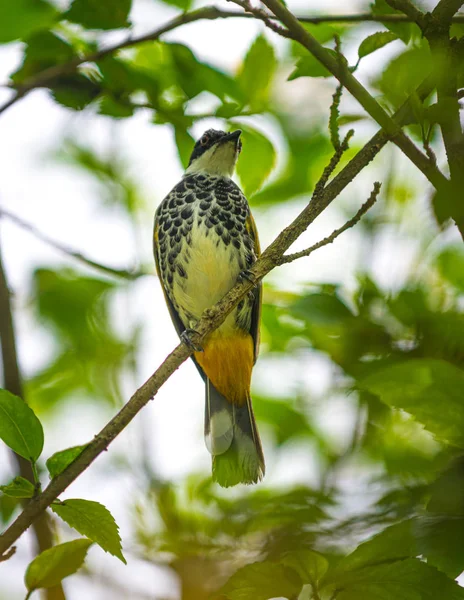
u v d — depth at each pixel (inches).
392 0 263.3
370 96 267.7
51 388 518.9
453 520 185.3
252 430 431.2
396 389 179.3
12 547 239.6
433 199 216.4
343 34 362.6
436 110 247.8
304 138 501.0
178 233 463.8
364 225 406.6
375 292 273.4
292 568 201.3
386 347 247.9
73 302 509.4
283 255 300.5
